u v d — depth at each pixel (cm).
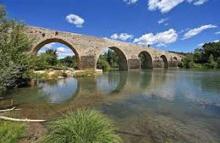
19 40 1688
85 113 628
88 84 2555
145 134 816
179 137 787
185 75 3984
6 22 1550
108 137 561
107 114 1136
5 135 671
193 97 1656
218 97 1645
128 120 1016
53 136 564
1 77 1198
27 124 916
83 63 4562
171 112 1181
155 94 1817
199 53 9125
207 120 1017
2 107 1295
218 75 3906
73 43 4372
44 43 4031
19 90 2016
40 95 1759
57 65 4712
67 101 1516
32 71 2181
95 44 4866
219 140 760
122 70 5975
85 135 546
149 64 7456
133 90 2067
